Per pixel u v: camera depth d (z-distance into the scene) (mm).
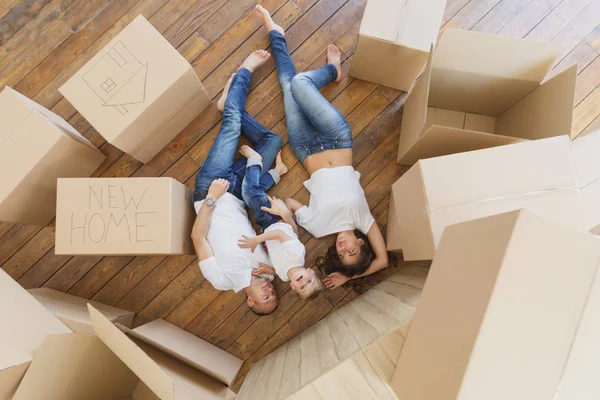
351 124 1678
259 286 1506
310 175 1614
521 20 1687
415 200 1163
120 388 1439
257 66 1621
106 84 1352
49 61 1644
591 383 708
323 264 1618
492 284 681
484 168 1087
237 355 1630
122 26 1652
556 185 1062
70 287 1635
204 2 1666
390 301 1271
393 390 984
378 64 1496
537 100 1371
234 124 1529
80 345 1185
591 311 693
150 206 1327
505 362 697
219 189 1442
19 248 1632
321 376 1023
